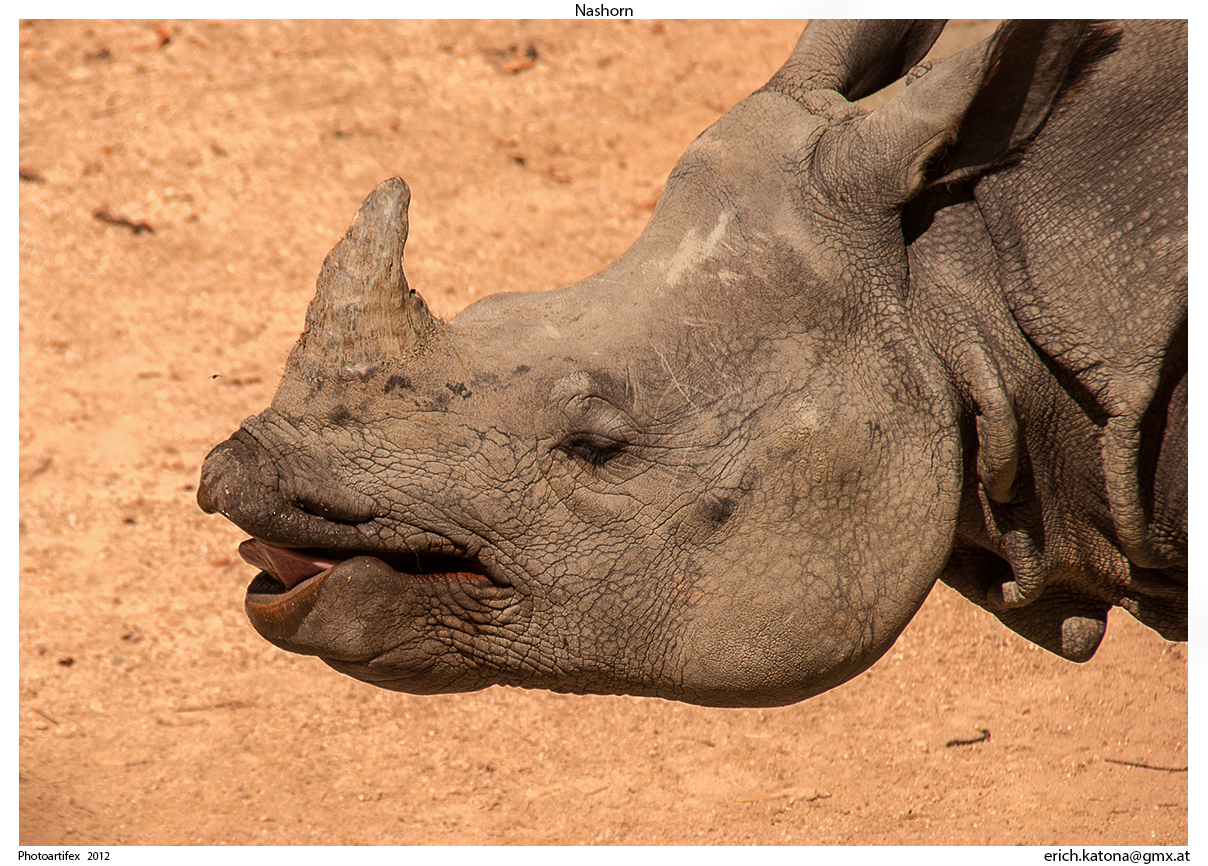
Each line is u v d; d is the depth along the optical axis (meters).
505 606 7.51
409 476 7.23
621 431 7.36
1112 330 7.83
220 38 25.86
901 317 7.81
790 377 7.54
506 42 25.97
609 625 7.53
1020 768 14.49
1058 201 7.94
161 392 19.02
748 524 7.48
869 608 7.63
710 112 24.34
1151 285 7.75
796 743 14.91
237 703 15.10
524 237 21.30
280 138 23.22
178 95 24.23
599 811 13.82
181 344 19.73
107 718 14.69
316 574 7.32
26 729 14.38
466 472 7.28
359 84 24.61
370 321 7.15
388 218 7.16
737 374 7.53
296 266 20.94
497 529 7.35
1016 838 13.34
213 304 20.33
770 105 8.23
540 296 7.78
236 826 13.24
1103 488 8.41
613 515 7.43
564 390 7.33
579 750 14.77
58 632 15.74
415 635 7.42
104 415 18.69
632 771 14.47
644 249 7.89
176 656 15.62
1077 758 14.62
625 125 23.97
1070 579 9.19
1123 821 13.61
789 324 7.63
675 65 25.62
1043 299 7.93
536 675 7.69
